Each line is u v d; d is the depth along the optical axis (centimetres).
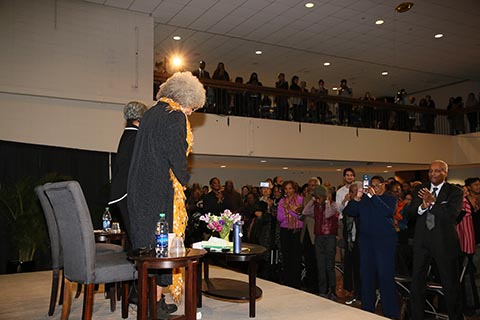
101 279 266
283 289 432
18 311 346
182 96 263
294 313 345
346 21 913
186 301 236
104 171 748
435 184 379
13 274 537
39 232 584
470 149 1188
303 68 1284
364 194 391
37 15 707
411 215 388
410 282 395
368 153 1053
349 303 475
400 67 1271
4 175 653
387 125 1117
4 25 680
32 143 686
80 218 259
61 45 724
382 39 1027
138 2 772
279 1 809
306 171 1512
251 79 1034
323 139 982
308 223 551
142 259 226
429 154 1162
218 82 851
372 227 381
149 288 273
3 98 673
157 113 257
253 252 329
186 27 933
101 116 753
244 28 947
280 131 923
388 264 374
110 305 351
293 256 545
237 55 1155
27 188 586
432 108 1177
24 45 692
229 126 861
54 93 708
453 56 1167
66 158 712
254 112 912
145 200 251
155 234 251
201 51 1120
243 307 363
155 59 1173
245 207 631
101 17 770
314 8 845
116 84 768
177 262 231
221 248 338
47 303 374
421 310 367
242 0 800
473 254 445
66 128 720
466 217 446
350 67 1274
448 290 358
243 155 873
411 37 1014
